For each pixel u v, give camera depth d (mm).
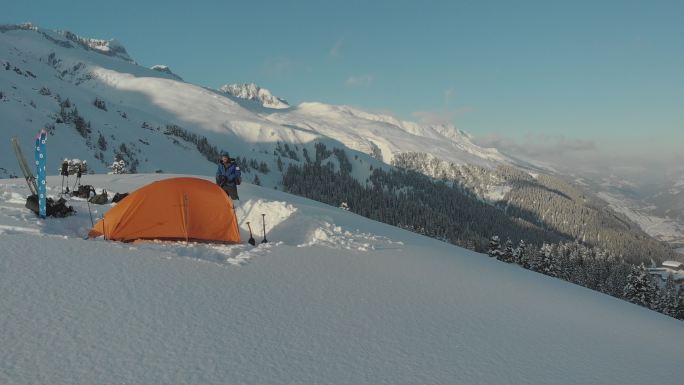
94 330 4465
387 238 13289
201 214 9906
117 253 7258
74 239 7688
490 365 4914
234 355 4332
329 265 8594
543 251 70750
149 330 4641
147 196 9500
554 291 10055
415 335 5547
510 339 5914
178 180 10000
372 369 4422
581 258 110875
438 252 12508
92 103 192625
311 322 5535
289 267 8031
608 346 6336
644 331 7711
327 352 4695
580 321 7531
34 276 5672
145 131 186750
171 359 4074
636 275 72000
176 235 9570
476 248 131000
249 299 6066
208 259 8039
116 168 57812
